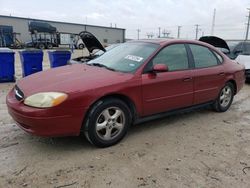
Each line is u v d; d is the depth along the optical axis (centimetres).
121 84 351
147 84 377
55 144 359
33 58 848
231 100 547
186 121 473
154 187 272
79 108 318
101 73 369
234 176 298
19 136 381
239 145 380
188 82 432
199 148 365
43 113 301
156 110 402
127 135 399
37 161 314
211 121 479
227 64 520
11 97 352
